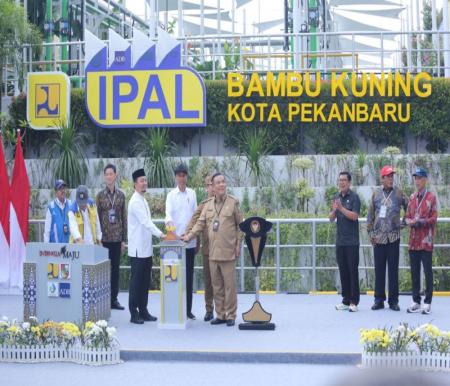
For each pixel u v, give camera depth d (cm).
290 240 2338
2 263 2228
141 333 1633
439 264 2278
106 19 4759
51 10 3625
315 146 2977
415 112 2930
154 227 1733
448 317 1797
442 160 2731
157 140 2855
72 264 1659
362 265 2345
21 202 2231
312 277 2286
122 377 1305
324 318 1798
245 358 1427
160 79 2952
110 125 2972
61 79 3019
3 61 3023
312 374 1323
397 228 1886
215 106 3003
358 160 2786
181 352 1445
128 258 2356
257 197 2684
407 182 2731
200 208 1777
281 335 1596
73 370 1362
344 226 1889
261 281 2322
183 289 1689
